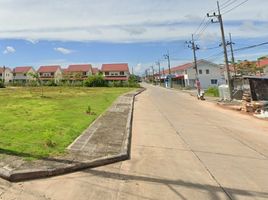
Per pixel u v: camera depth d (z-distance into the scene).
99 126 12.90
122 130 12.25
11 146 8.34
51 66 99.50
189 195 5.77
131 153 8.98
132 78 86.06
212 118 18.12
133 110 21.38
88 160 7.44
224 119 17.88
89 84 68.06
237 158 8.70
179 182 6.48
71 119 14.25
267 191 6.07
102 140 10.06
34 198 5.39
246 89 30.41
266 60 71.44
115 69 93.56
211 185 6.34
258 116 18.98
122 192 5.84
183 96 39.59
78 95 34.47
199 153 9.19
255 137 12.27
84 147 8.84
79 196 5.59
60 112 16.91
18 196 5.44
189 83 69.94
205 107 25.14
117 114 17.55
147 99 33.34
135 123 15.17
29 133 10.30
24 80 96.81
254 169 7.59
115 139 10.36
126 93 41.22
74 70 93.31
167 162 8.08
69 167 6.84
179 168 7.54
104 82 69.31
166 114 19.44
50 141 8.74
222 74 67.94
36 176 6.32
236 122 16.75
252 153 9.39
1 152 7.72
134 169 7.36
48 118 14.27
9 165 6.71
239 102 27.73
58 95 33.88
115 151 8.61
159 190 6.00
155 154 8.93
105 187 6.07
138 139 11.16
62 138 9.77
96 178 6.57
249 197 5.74
